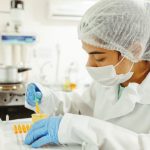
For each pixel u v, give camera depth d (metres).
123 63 0.93
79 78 2.70
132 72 0.96
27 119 1.12
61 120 0.84
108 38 0.89
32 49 2.53
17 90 1.51
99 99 1.14
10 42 2.27
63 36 2.62
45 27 2.57
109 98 1.08
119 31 0.89
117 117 1.02
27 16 2.50
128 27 0.90
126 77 0.96
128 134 0.79
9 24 2.40
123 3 0.91
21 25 2.34
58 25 2.59
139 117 0.98
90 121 0.82
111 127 0.81
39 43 2.57
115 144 0.75
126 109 0.98
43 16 2.55
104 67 0.91
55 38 2.61
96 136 0.77
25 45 2.41
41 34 2.57
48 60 2.61
